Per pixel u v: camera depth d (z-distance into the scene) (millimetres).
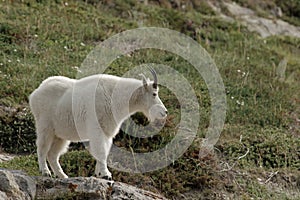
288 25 74562
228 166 32406
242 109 41156
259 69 51062
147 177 29844
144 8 62219
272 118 40750
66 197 22969
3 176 22375
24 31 48438
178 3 67938
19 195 22281
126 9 60812
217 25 63719
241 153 34594
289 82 50094
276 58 57781
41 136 26000
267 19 73562
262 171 32938
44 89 26203
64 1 58125
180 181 30156
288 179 32500
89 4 59844
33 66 42500
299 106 44594
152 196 24859
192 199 29297
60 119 25641
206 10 69375
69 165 29578
